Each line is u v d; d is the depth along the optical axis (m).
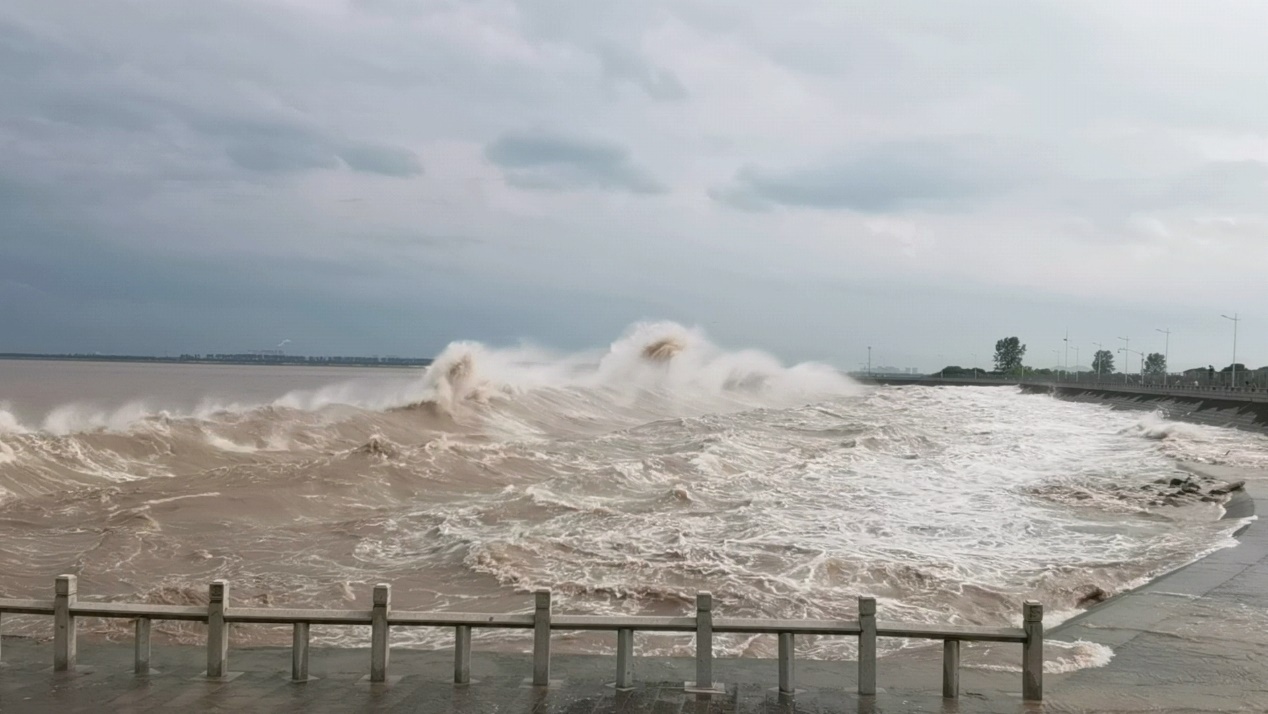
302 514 16.70
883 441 32.94
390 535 15.35
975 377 187.12
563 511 17.44
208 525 15.40
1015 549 15.71
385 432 28.64
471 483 20.61
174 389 83.25
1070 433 43.59
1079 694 8.16
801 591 12.25
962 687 8.31
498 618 8.09
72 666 8.44
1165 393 72.19
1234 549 15.43
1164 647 9.74
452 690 7.97
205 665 8.69
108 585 11.98
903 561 14.05
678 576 12.92
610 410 43.66
